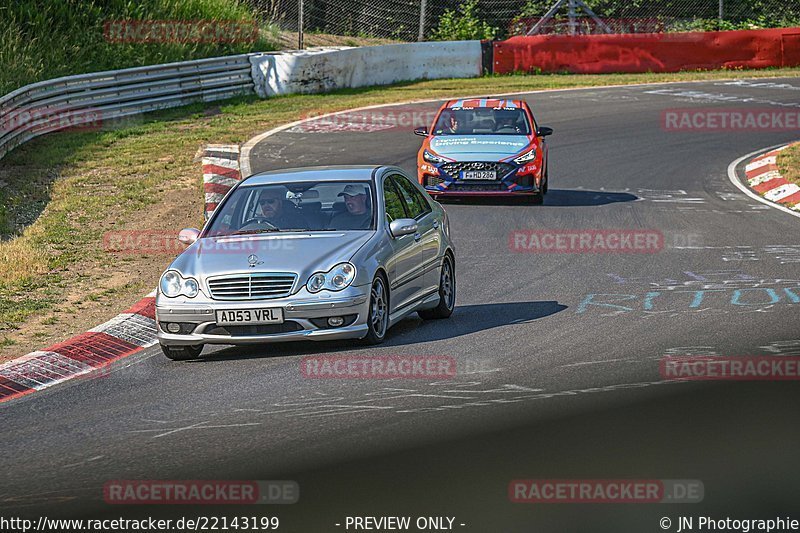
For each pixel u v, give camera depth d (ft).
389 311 111.45
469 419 79.92
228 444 76.69
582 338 108.58
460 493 64.49
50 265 156.25
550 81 386.11
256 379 96.89
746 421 77.41
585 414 80.18
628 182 229.86
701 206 202.90
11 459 77.15
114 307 135.44
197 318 105.09
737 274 143.64
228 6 409.69
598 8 478.18
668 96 351.46
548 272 149.48
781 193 214.48
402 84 387.75
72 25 348.79
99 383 101.09
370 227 113.39
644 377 91.09
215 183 217.15
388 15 467.11
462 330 115.75
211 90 335.88
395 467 69.56
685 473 66.74
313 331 104.17
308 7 451.94
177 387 96.48
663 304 125.70
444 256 126.62
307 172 123.03
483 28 469.16
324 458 72.08
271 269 105.09
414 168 233.76
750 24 474.90
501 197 215.10
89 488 68.90
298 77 354.13
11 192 209.67
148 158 245.04
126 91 302.45
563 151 267.59
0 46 307.99
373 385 91.86
